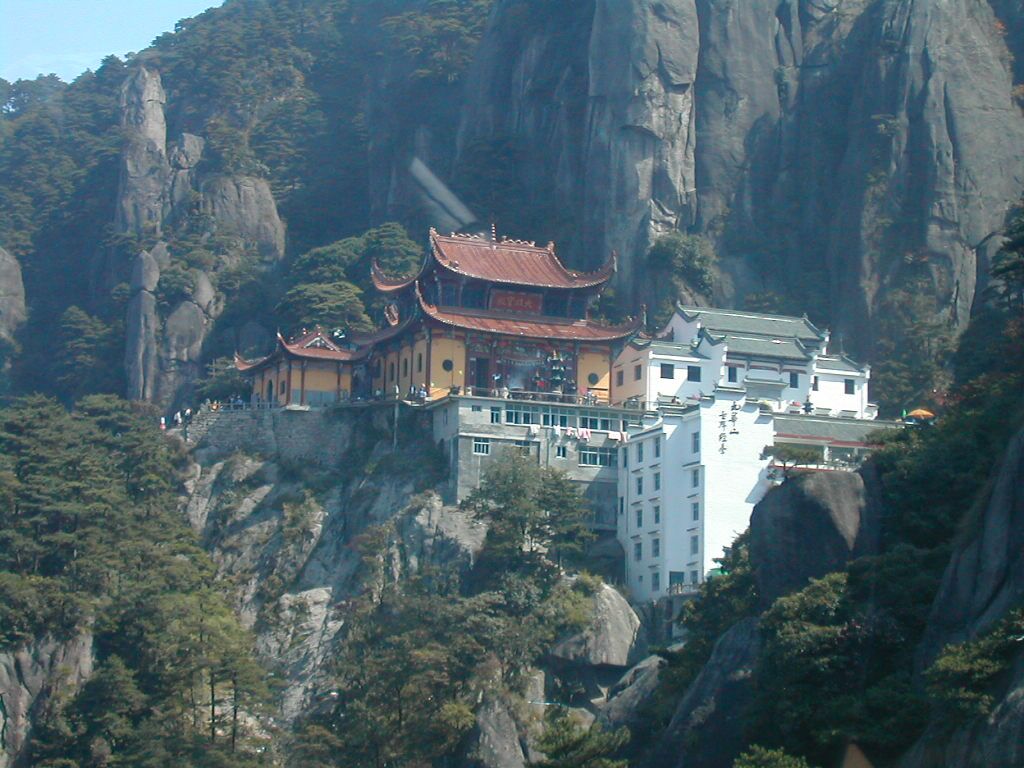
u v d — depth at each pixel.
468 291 176.88
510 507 153.62
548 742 106.12
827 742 94.69
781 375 176.25
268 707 138.12
